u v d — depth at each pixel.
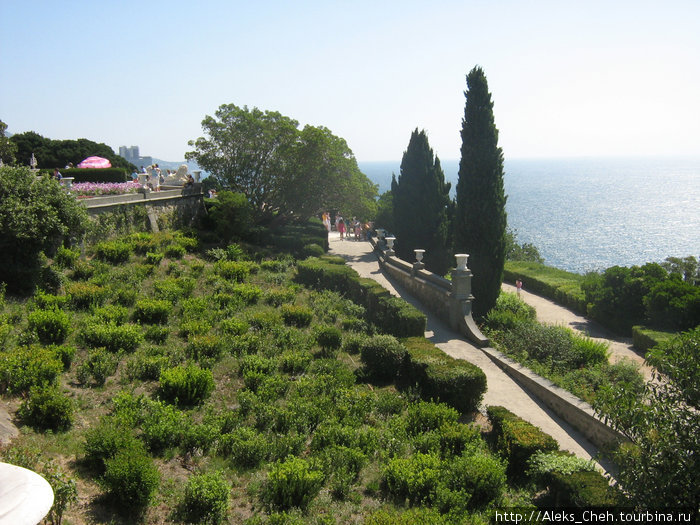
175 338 13.40
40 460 7.20
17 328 11.75
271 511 7.39
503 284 29.31
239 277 19.41
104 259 17.77
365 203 28.91
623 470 6.36
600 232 87.81
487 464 8.37
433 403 11.03
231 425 9.63
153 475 6.95
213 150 26.84
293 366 12.57
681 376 5.96
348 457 8.74
